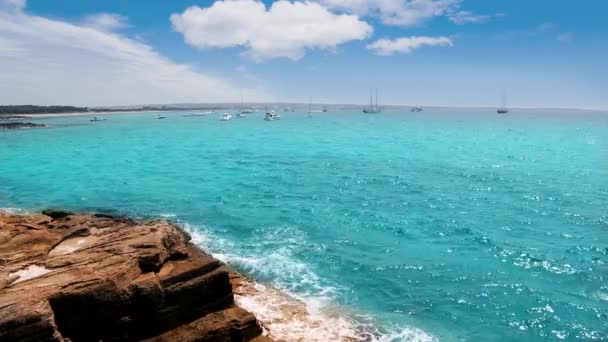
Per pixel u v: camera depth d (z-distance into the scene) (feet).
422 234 79.77
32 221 66.90
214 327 42.65
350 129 400.06
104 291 40.16
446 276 61.57
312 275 61.46
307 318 49.32
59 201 104.53
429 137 308.60
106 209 96.58
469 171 149.79
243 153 204.44
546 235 79.46
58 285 39.27
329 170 152.35
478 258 68.28
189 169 154.20
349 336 45.80
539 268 64.39
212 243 74.28
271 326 47.06
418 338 46.09
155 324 42.55
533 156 194.18
